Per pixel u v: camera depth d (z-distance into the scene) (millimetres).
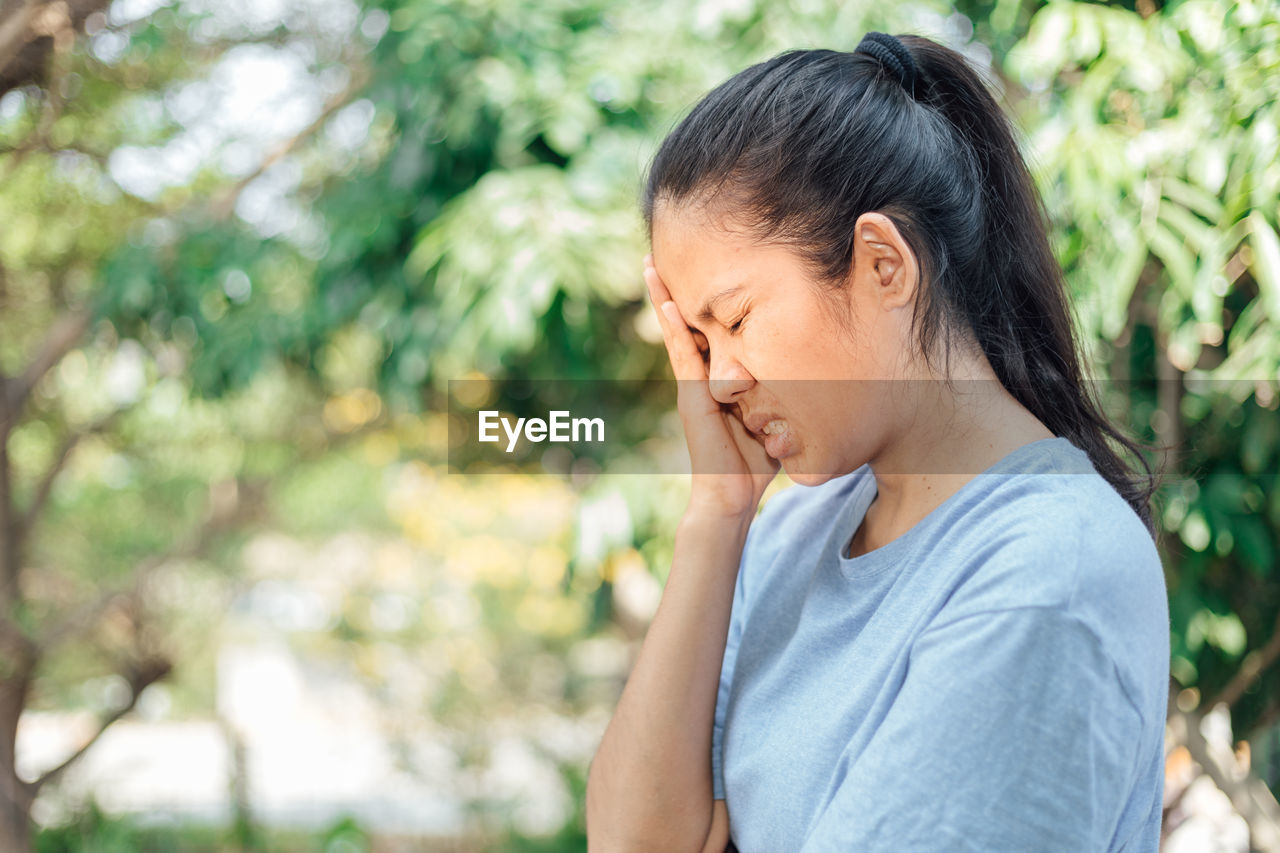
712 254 584
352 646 4324
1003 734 475
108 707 3605
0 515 2693
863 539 653
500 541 3955
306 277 2258
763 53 1837
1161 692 510
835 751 578
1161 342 1520
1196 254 1342
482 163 2107
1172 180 1315
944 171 593
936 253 579
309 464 3295
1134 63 1312
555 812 3896
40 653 2832
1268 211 1179
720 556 705
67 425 2982
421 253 1882
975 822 474
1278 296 1154
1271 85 1158
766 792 616
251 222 2336
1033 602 481
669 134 624
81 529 3336
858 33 1790
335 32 2254
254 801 4008
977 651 489
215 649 4391
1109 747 473
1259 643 1608
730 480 714
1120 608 486
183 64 2094
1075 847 467
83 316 2422
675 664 687
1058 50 1369
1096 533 499
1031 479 543
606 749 708
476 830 3881
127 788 3951
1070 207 1377
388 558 4156
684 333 727
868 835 491
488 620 4266
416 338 2031
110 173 2121
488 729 4180
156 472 3277
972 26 1751
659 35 1966
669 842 683
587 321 1965
